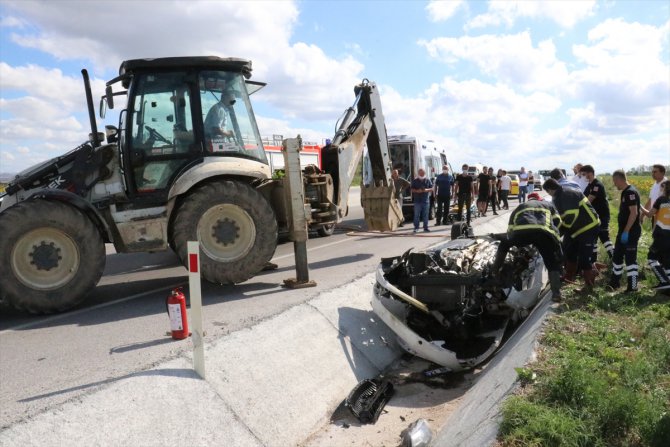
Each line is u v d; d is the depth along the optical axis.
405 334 5.54
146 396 3.73
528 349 4.46
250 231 6.85
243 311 5.75
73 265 6.16
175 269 9.38
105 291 7.61
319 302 6.13
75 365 4.30
